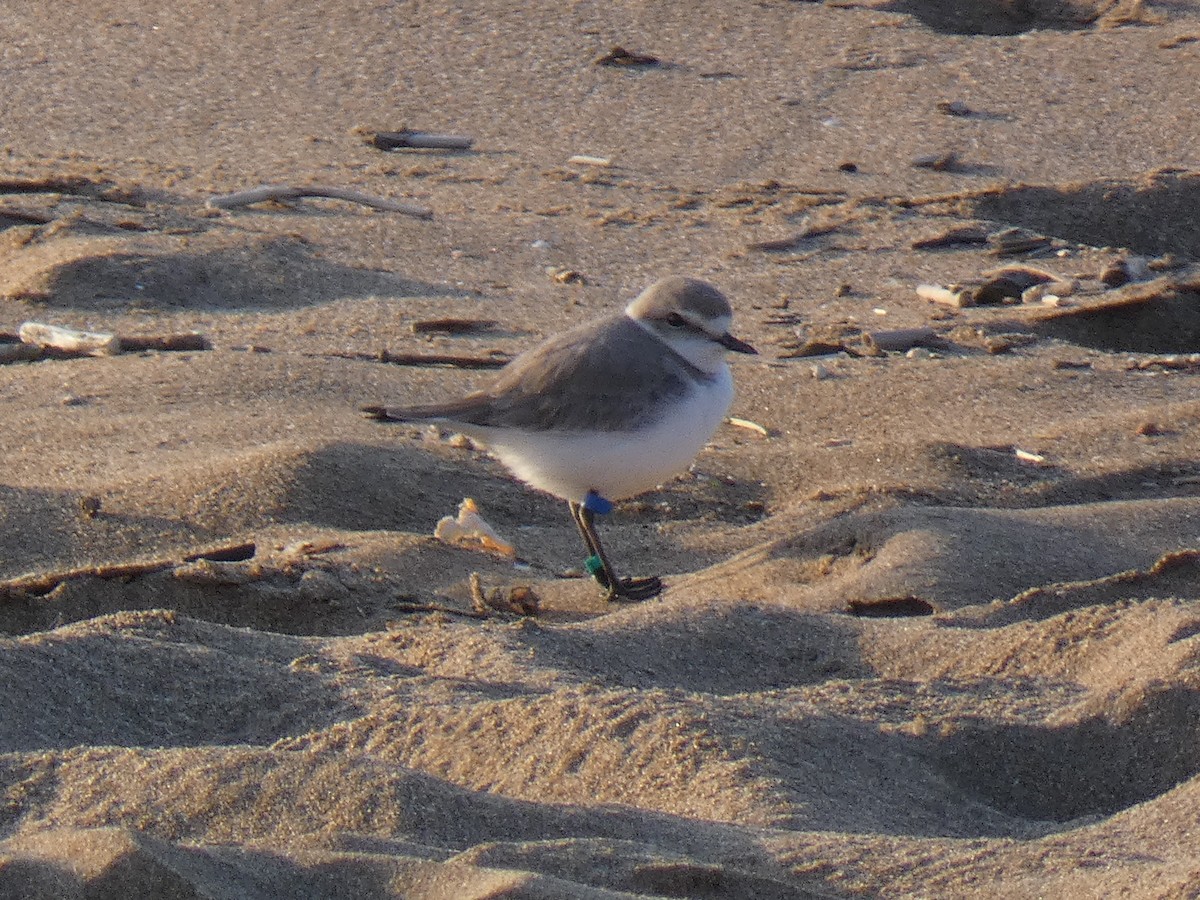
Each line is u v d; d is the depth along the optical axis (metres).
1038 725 6.75
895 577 9.02
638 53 22.80
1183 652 6.96
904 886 5.11
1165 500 10.48
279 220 17.23
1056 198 18.11
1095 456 11.61
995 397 12.92
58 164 18.91
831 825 5.80
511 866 4.83
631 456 9.40
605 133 20.41
